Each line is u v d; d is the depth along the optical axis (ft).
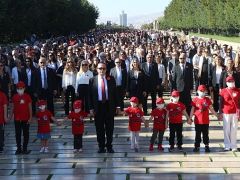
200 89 44.96
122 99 63.52
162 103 45.47
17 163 42.57
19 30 163.53
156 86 65.51
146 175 38.27
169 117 45.65
